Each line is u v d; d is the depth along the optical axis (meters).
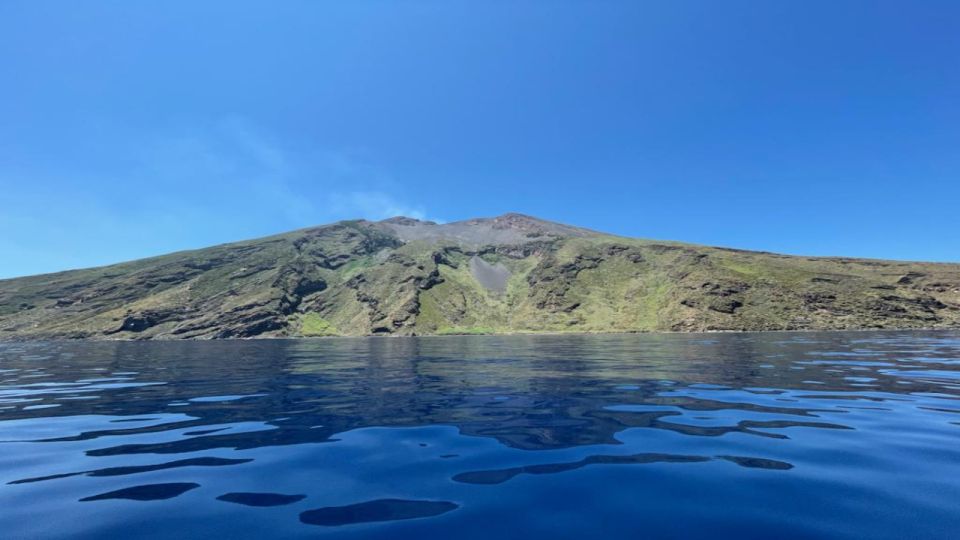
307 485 7.06
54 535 5.42
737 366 25.61
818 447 8.88
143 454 8.91
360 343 89.50
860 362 27.58
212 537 5.35
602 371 23.59
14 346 89.25
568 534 5.33
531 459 8.25
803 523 5.59
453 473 7.53
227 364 33.19
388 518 5.82
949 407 12.91
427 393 16.39
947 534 5.29
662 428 10.50
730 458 8.20
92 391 18.70
